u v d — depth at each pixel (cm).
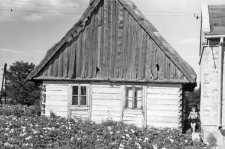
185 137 1522
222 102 1502
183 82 1664
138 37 1752
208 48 1521
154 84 1720
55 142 1322
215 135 1498
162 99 1706
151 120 1714
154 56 1722
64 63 1827
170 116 1694
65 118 1770
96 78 1789
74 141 1284
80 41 1820
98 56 1800
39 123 1603
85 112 1805
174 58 1670
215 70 1513
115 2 1792
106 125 1661
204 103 1523
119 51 1775
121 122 1695
